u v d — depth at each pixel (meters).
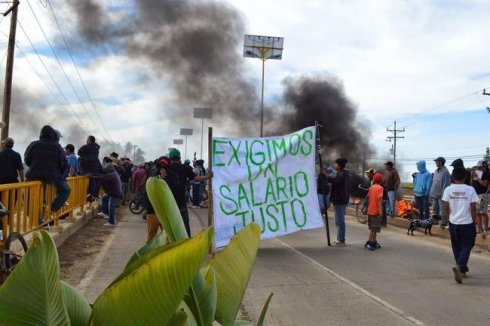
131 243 10.10
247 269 1.75
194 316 1.59
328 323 5.24
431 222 12.58
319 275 7.55
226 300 1.71
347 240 11.52
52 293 1.25
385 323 5.26
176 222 1.62
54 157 8.73
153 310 1.23
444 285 6.99
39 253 1.23
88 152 13.56
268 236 9.67
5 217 6.28
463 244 7.41
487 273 7.86
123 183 19.80
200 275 1.63
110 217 12.95
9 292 1.19
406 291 6.62
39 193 8.32
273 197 9.86
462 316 5.52
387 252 9.77
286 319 5.36
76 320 1.43
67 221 11.27
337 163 10.62
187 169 8.45
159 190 1.62
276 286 6.81
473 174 11.90
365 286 6.88
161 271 1.20
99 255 8.75
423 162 13.79
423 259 9.02
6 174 9.03
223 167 9.55
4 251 5.47
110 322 1.23
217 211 9.38
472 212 7.39
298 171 10.18
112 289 1.21
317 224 10.14
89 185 14.52
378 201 10.00
